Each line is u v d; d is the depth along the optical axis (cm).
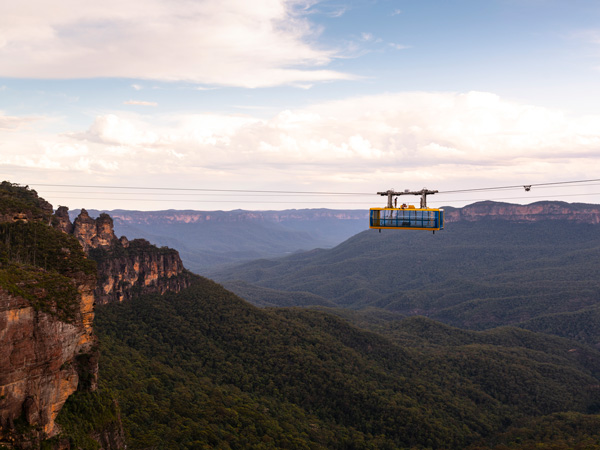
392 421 17562
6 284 5759
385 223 9231
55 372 6175
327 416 17450
